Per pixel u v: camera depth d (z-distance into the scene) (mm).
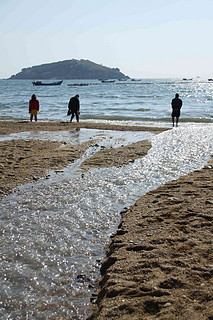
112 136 16234
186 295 3102
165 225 5066
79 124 21375
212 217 5145
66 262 4301
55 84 171750
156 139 14969
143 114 29688
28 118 27031
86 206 6371
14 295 3590
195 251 4031
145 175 8664
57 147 12781
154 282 3389
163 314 2844
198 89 117125
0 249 4586
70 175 8695
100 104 41062
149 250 4234
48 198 6805
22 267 4148
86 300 3520
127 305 3076
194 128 19469
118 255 4211
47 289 3713
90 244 4828
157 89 114125
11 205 6367
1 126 19922
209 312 2775
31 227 5344
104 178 8391
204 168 9156
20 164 9844
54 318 3238
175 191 6969
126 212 6031
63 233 5152
